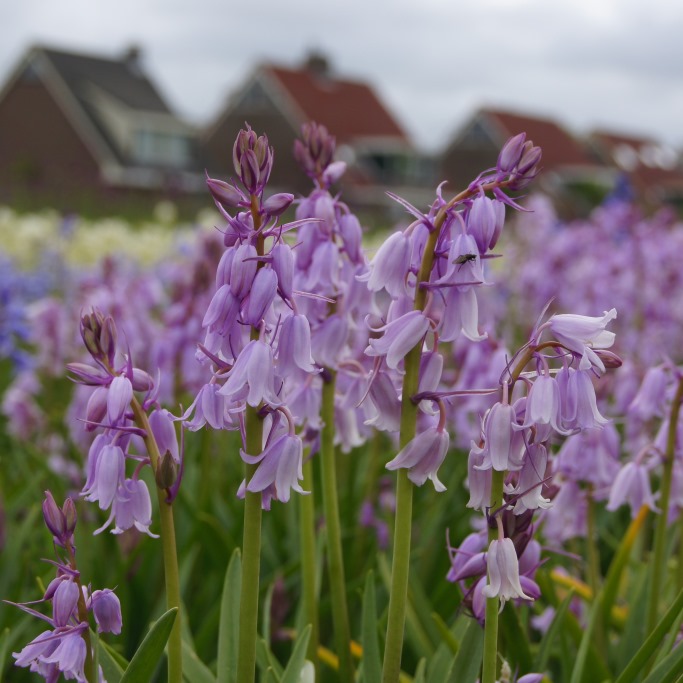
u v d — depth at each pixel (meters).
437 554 0.81
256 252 0.43
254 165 0.42
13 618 0.69
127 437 0.44
